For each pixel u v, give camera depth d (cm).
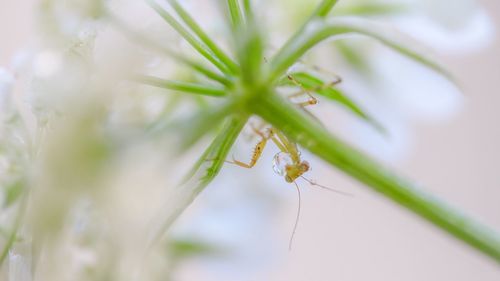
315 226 21
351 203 21
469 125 22
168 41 11
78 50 11
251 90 12
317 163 14
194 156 12
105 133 10
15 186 11
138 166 10
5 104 11
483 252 11
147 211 10
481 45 14
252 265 13
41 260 11
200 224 13
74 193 10
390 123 15
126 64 11
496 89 21
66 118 10
